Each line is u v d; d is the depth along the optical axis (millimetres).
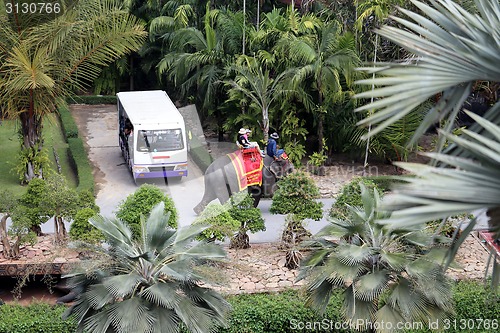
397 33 6875
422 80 6551
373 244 12031
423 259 11625
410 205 6145
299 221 16484
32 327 13867
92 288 11117
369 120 6617
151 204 15789
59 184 16266
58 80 20844
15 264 15383
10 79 20078
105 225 11883
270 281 15664
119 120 24562
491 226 6652
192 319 11086
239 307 14406
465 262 16328
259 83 22031
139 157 20828
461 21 6789
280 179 17844
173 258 11625
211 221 15820
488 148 6219
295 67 21922
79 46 20625
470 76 6516
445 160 6152
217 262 12383
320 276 11883
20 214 15594
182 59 24172
